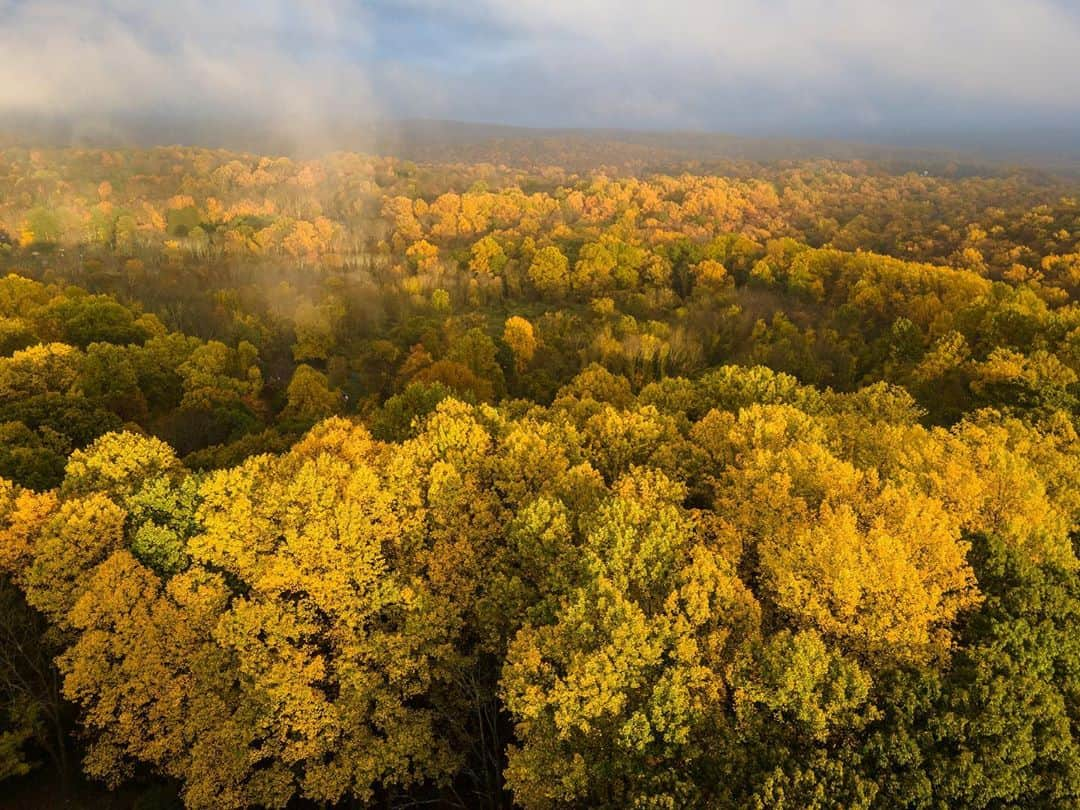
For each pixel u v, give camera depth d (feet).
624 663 81.56
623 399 226.58
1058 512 109.91
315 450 143.13
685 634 84.02
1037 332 229.25
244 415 231.71
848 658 81.76
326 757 119.14
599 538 98.27
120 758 109.40
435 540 119.44
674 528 100.37
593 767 81.30
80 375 225.15
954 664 82.69
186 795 103.40
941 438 138.21
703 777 76.33
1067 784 71.77
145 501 119.14
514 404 200.34
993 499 106.52
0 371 213.05
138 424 226.99
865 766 73.87
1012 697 75.15
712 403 190.90
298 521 113.50
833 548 88.94
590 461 145.38
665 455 139.54
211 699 106.63
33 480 149.79
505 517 122.21
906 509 97.45
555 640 88.79
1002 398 180.65
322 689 117.08
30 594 109.81
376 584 111.24
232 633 103.35
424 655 106.42
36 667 117.29
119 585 105.29
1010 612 87.40
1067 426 148.87
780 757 73.67
